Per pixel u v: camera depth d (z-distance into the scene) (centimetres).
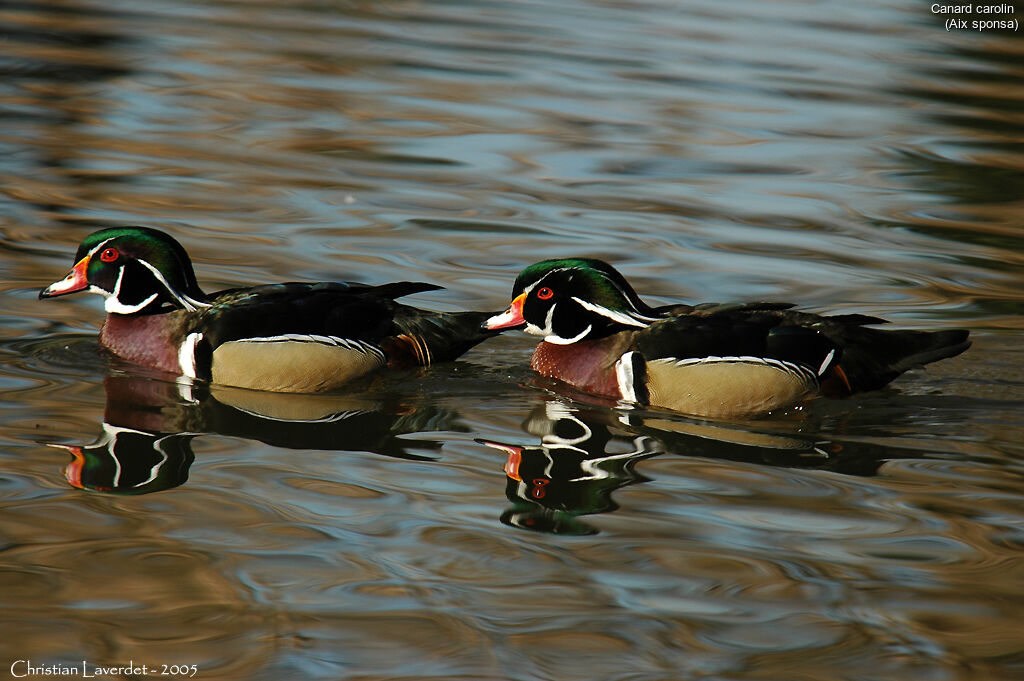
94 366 1305
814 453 1140
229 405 1231
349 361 1291
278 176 1862
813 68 2484
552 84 2348
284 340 1274
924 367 1345
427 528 970
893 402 1267
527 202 1792
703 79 2400
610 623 845
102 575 887
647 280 1546
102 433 1141
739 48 2622
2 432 1130
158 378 1288
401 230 1683
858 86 2375
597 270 1312
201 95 2227
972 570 915
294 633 827
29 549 918
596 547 945
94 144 1962
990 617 856
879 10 2980
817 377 1257
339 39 2636
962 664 805
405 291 1356
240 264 1545
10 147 1919
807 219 1759
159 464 1077
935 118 2200
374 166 1919
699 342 1259
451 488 1047
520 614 855
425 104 2217
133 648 805
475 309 1459
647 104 2245
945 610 864
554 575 904
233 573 895
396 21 2812
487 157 1972
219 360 1280
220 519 974
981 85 2397
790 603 871
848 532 972
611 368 1291
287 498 1016
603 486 1058
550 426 1206
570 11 2942
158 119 2094
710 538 961
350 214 1731
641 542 954
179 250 1325
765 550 942
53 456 1084
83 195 1752
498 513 1000
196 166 1889
